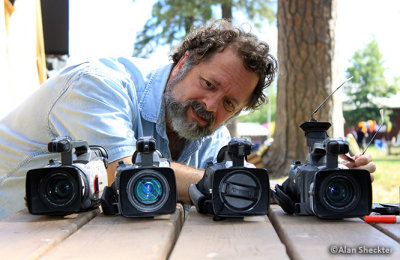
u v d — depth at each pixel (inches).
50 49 196.2
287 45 277.4
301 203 60.8
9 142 91.8
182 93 88.4
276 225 58.9
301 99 275.9
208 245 45.1
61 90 84.4
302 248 43.1
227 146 61.6
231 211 58.4
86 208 62.9
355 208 57.7
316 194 57.2
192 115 87.9
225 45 86.2
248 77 88.0
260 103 102.1
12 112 94.8
